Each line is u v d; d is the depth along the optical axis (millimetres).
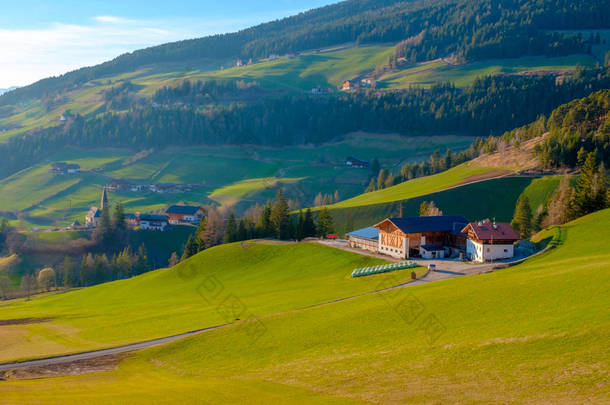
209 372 49906
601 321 41438
